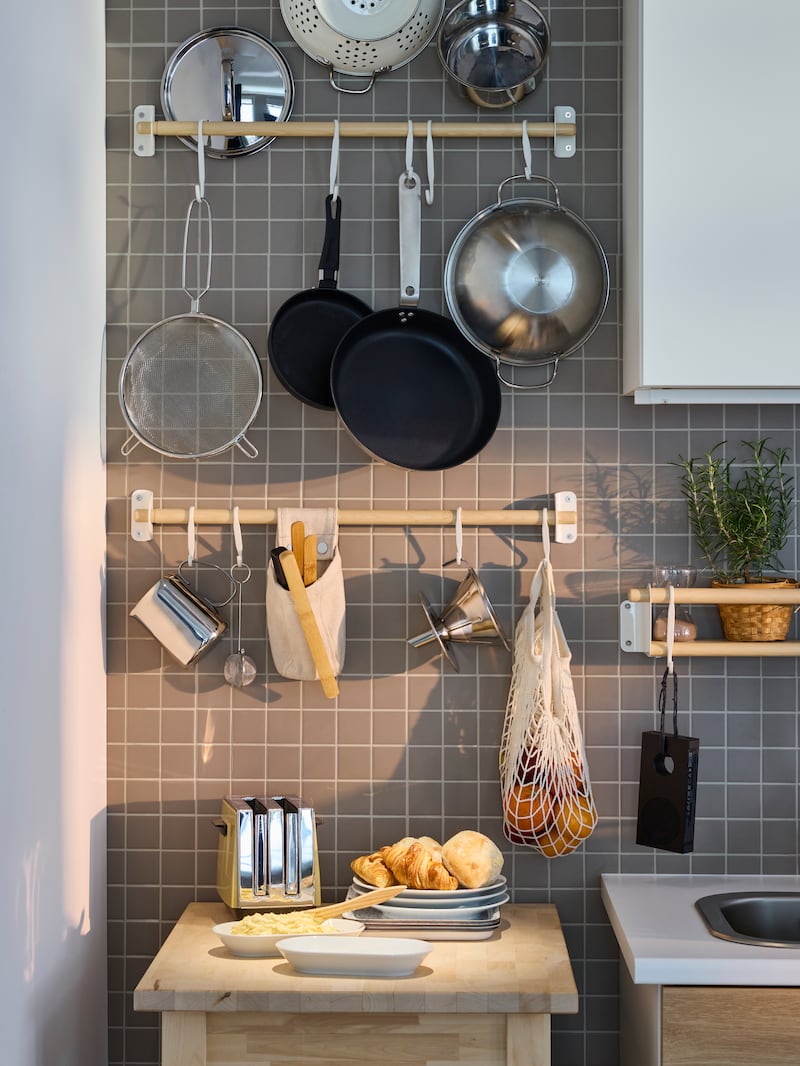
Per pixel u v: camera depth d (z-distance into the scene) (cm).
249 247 199
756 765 197
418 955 156
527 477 199
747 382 180
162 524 199
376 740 198
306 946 161
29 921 157
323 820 197
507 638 198
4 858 147
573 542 198
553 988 153
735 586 187
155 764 198
